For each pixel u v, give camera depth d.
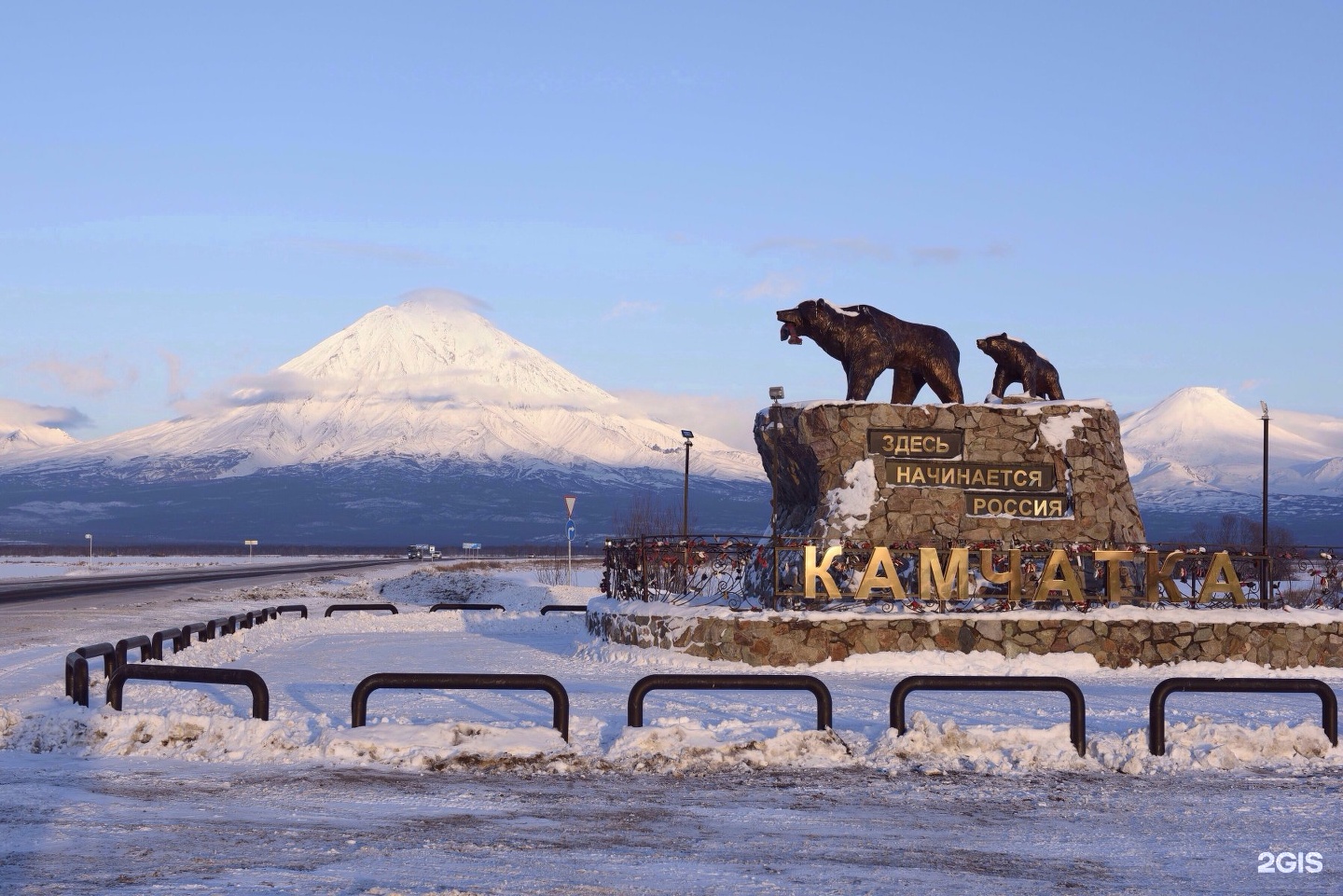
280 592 50.19
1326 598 22.52
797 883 7.65
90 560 100.19
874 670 19.20
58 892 7.06
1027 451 22.34
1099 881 7.84
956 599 20.44
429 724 11.94
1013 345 24.06
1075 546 20.52
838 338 23.38
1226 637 19.78
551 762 11.33
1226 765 11.59
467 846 8.44
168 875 7.49
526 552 167.38
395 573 76.56
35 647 23.69
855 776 11.16
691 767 11.34
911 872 7.99
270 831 8.74
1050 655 19.61
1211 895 7.55
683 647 20.08
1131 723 14.15
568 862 8.05
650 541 23.22
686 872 7.88
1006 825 9.40
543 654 22.98
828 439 22.08
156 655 19.66
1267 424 21.66
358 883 7.38
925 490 21.95
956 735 11.95
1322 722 13.47
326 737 11.61
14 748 11.67
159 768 11.00
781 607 20.80
